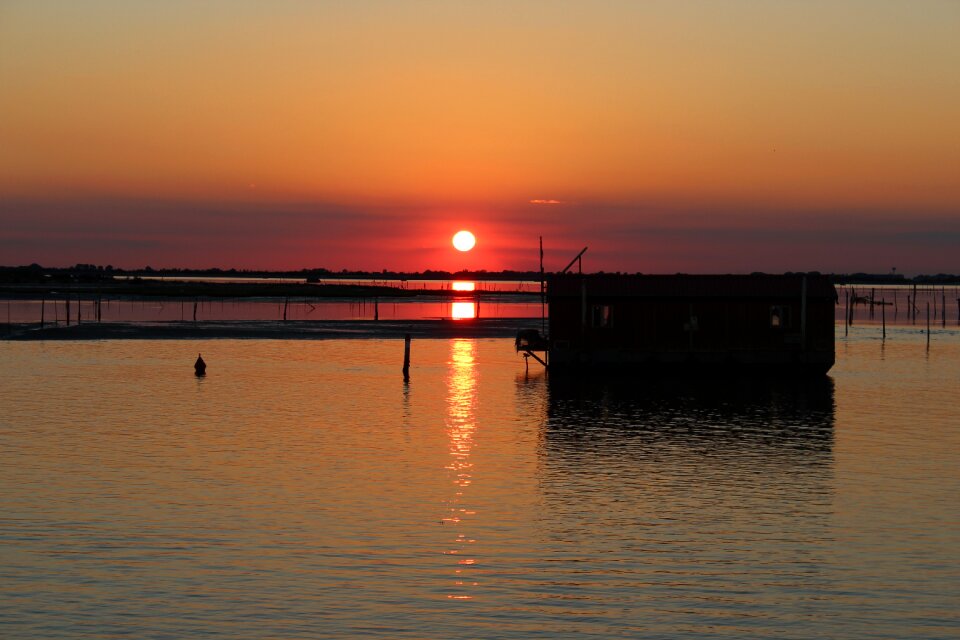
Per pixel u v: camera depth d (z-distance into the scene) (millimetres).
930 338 111312
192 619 20656
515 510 29438
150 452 37531
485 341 99062
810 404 53969
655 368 65125
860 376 68750
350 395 55875
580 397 56406
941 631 20391
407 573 23625
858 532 27297
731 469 35656
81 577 23031
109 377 63562
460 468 35438
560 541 26297
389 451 38531
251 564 24094
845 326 132000
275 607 21359
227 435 41656
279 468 34938
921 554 25328
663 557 25031
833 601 22031
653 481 33531
